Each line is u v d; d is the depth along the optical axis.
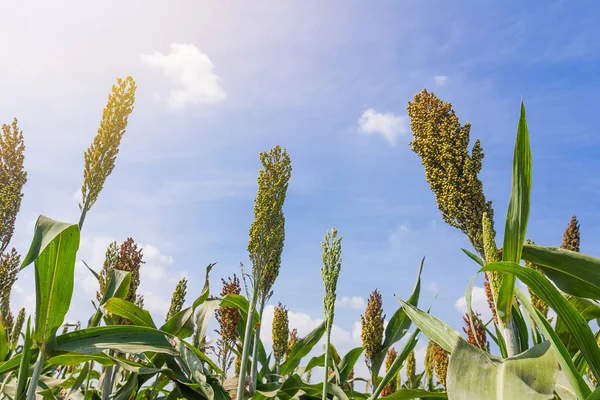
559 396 0.56
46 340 0.63
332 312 0.67
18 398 0.60
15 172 1.01
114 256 0.97
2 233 0.97
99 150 0.79
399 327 0.89
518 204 0.52
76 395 0.89
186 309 0.93
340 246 0.69
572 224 0.87
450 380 0.43
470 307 0.57
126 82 0.84
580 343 0.48
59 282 0.64
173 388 0.83
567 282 0.56
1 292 0.96
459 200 0.63
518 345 0.54
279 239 0.83
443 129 0.66
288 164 0.86
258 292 0.87
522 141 0.52
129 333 0.73
